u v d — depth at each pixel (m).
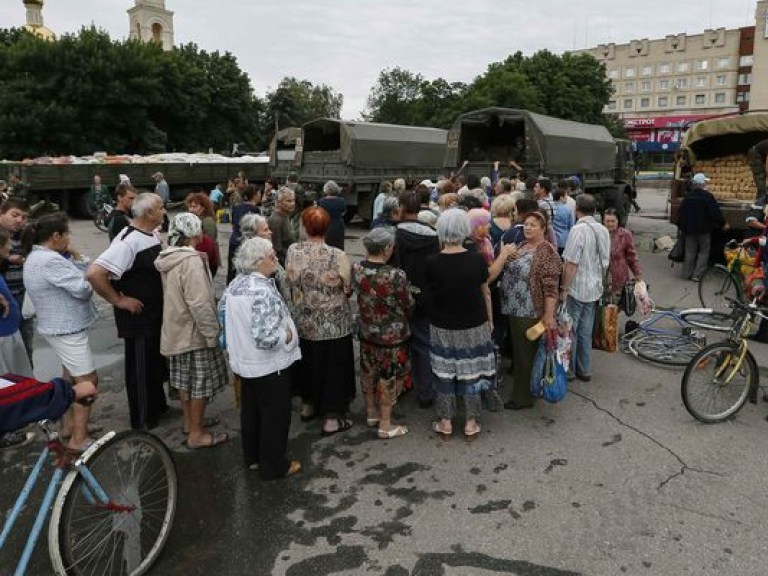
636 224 18.17
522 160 15.03
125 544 3.04
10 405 2.38
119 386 5.60
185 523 3.48
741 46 97.69
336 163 16.88
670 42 103.75
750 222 7.48
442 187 6.98
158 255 4.27
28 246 4.14
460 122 14.98
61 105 36.44
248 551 3.23
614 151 17.42
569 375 5.49
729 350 4.62
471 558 3.13
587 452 4.23
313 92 99.88
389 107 78.81
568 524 3.41
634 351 6.11
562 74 52.44
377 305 4.25
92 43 37.09
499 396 4.99
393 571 3.05
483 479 3.90
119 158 23.12
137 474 3.15
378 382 4.54
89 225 18.98
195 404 4.26
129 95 38.41
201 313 4.02
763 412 4.85
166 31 61.53
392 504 3.64
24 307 4.88
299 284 4.34
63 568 2.72
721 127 10.60
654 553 3.15
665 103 106.06
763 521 3.40
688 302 8.46
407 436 4.53
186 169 24.16
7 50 37.75
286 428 3.92
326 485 3.87
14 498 3.77
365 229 17.19
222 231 17.00
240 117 49.41
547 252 4.56
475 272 4.16
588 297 5.26
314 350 4.41
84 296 4.14
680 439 4.39
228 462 4.19
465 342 4.27
